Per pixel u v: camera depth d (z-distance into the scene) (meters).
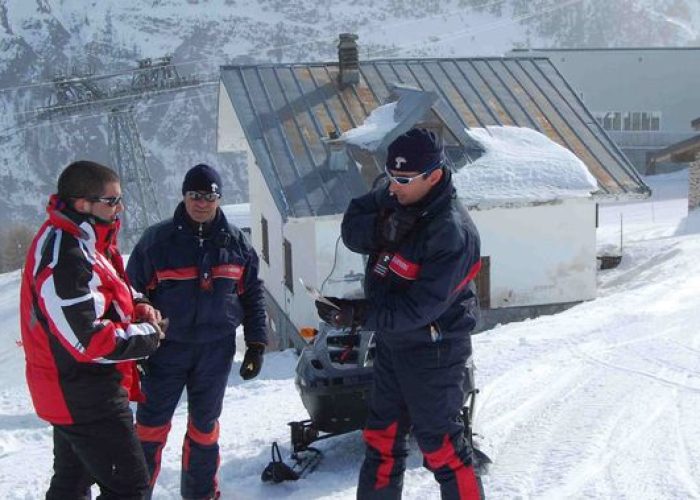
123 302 3.30
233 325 4.30
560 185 17.42
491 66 22.38
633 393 5.97
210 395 4.30
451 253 3.24
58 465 3.54
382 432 3.61
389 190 3.51
